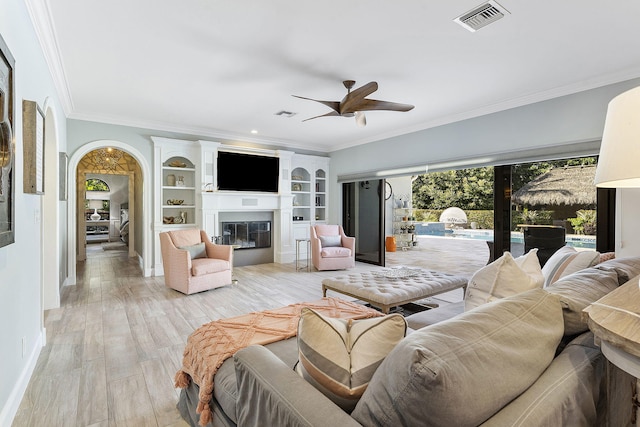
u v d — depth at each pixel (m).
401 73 3.34
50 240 3.64
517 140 4.14
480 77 3.44
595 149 3.47
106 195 10.90
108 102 4.30
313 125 5.46
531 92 3.86
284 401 0.94
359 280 3.40
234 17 2.38
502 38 2.66
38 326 2.57
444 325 0.86
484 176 11.29
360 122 3.71
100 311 3.57
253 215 6.63
